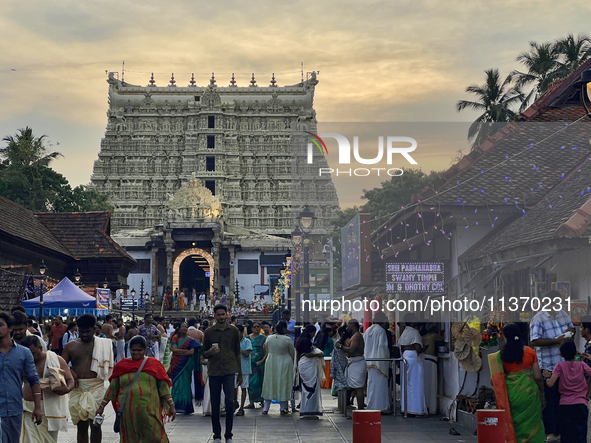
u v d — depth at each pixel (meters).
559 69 39.94
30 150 80.38
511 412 9.52
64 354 10.21
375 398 15.20
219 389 12.15
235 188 103.38
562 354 10.40
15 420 8.66
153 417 8.85
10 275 28.41
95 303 29.28
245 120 106.62
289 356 16.22
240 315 66.88
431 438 12.27
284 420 15.19
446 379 15.12
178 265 85.75
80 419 10.09
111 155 104.94
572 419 10.28
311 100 107.75
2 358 8.70
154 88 109.12
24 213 45.34
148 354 19.45
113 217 102.81
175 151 105.31
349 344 15.38
